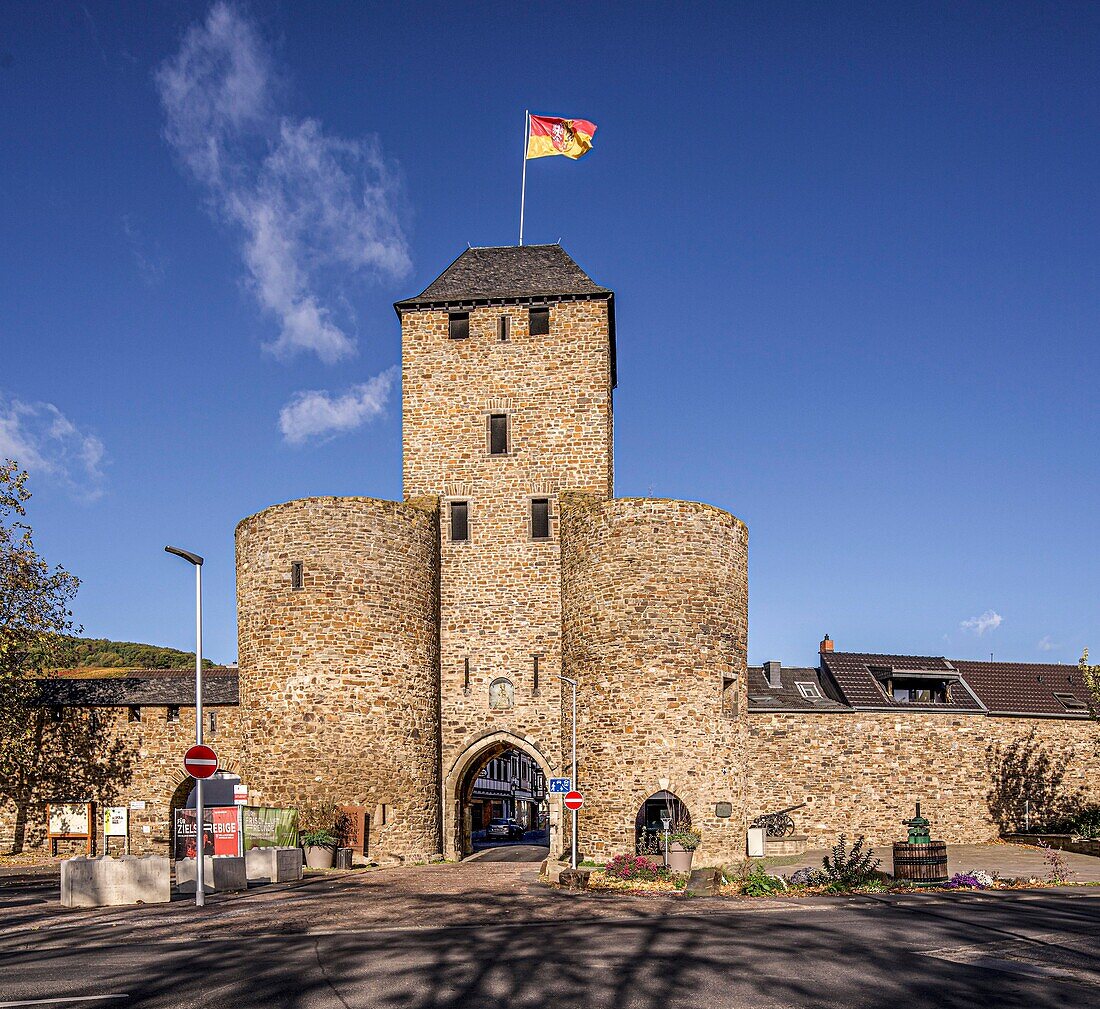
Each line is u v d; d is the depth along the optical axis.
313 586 31.53
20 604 32.91
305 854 28.83
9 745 32.56
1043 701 40.81
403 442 36.31
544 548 34.97
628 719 29.91
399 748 31.80
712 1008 11.33
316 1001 11.70
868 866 24.66
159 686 36.00
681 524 30.91
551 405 36.16
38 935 17.00
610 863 27.39
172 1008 11.46
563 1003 11.59
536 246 38.91
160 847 34.41
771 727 37.06
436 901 20.94
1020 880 24.42
